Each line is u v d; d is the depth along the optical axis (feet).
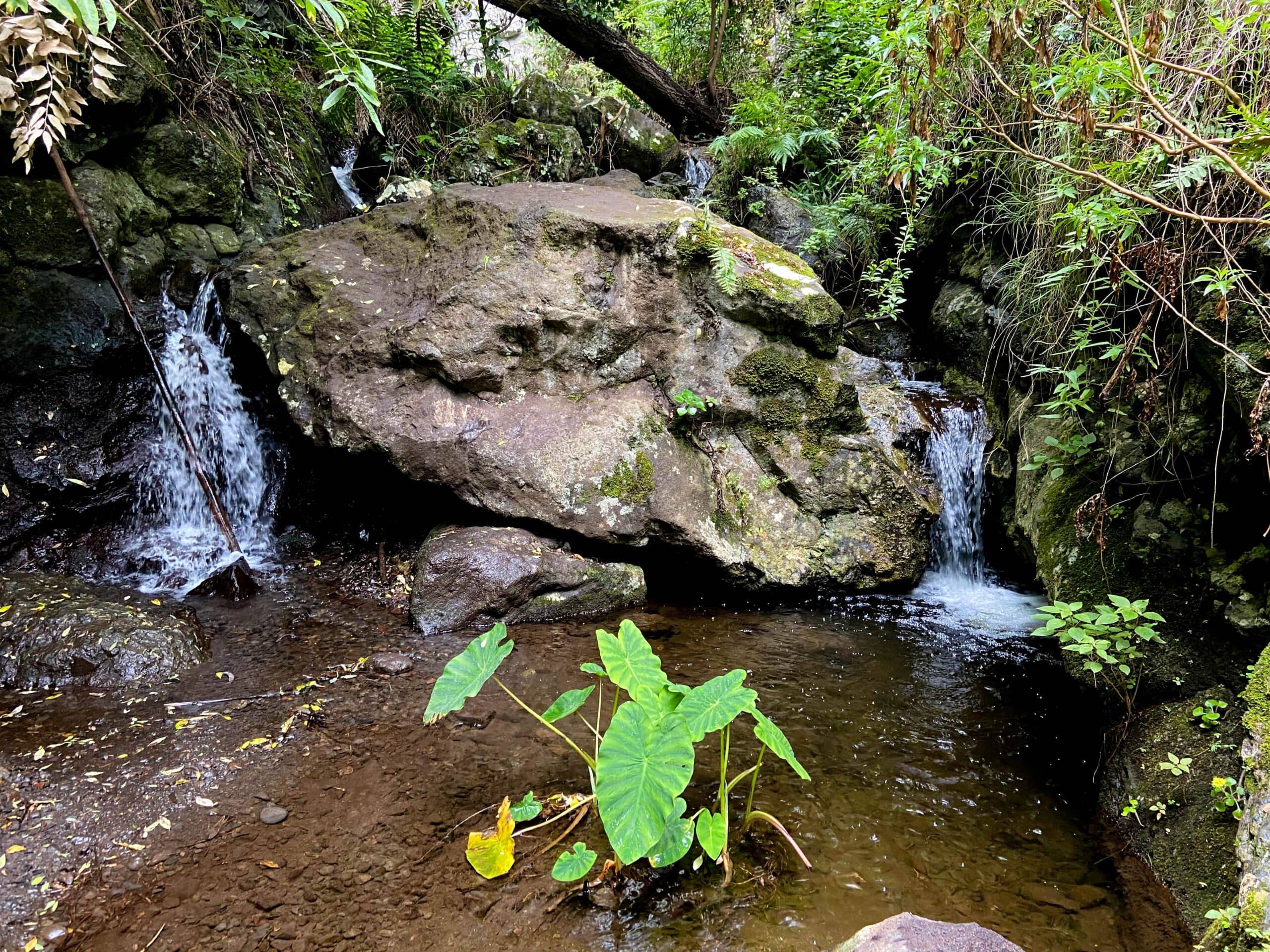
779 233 22.07
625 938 6.97
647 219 15.14
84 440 14.94
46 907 7.14
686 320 15.07
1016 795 9.20
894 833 8.48
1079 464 12.33
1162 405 9.98
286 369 14.82
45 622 11.56
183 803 8.58
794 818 8.64
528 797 8.33
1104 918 7.35
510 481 13.64
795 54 25.71
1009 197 15.12
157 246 16.58
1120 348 10.06
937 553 16.22
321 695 10.79
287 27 21.85
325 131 22.88
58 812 8.32
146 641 11.36
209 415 16.46
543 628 13.00
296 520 16.71
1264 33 7.68
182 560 14.98
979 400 16.83
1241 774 7.63
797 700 11.16
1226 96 8.60
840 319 15.25
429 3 24.27
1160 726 9.16
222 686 10.98
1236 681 8.84
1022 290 14.25
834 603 14.65
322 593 14.21
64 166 13.78
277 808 8.55
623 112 27.89
